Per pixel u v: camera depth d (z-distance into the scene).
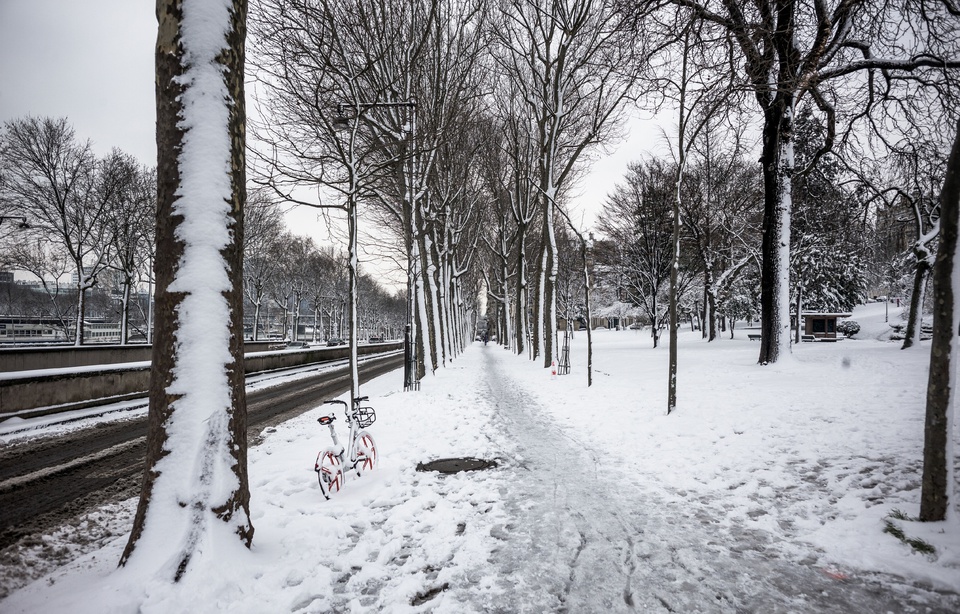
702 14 9.95
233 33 4.10
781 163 14.74
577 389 14.54
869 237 21.55
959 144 3.94
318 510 5.18
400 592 3.52
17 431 9.92
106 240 33.38
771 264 14.88
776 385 11.30
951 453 4.15
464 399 13.41
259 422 11.13
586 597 3.45
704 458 6.77
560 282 44.94
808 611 3.25
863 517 4.59
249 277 50.28
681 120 9.45
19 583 3.84
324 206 8.83
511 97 26.69
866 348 19.62
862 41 13.81
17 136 27.03
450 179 24.12
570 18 21.00
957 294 4.07
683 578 3.70
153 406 3.82
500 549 4.22
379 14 13.50
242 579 3.59
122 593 3.30
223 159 4.00
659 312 37.06
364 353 44.72
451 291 32.41
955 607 3.24
